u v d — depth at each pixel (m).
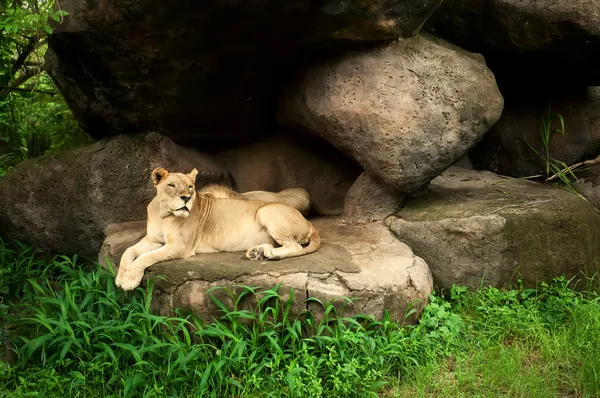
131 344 5.66
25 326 6.26
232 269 5.93
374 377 5.52
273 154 8.70
